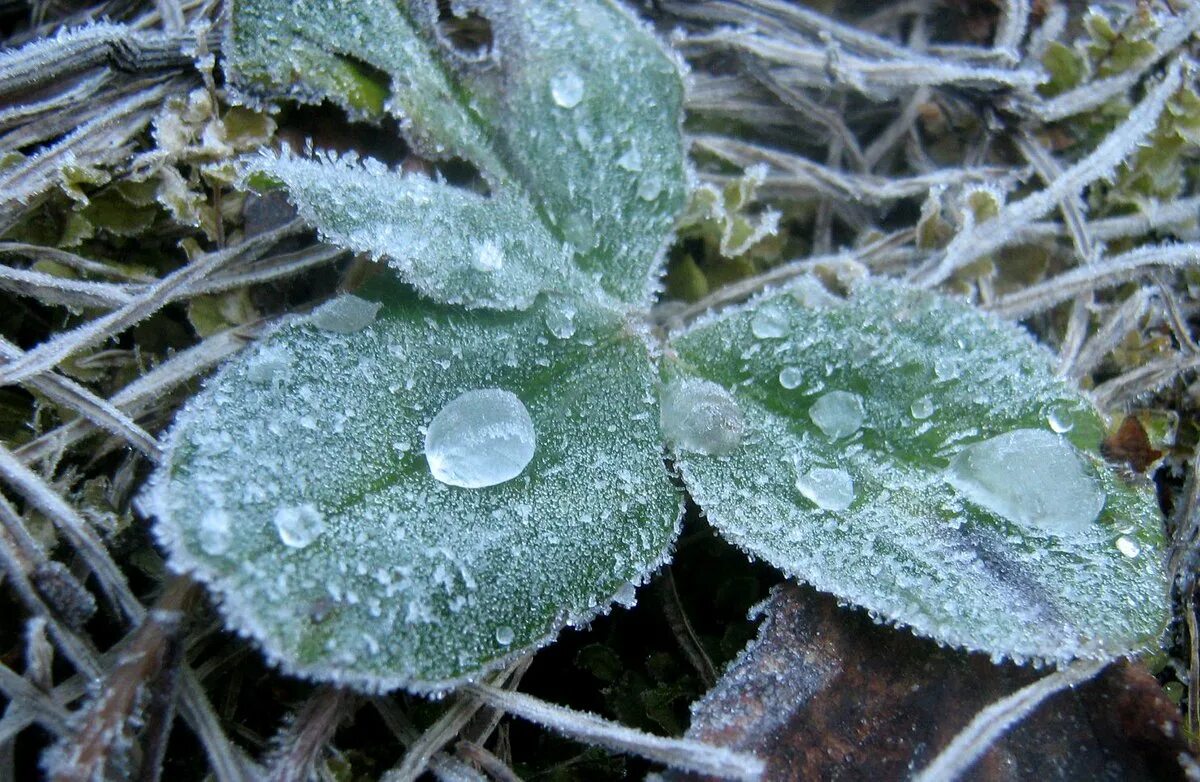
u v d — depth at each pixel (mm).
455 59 54
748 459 51
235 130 56
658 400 52
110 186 55
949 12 71
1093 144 67
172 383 52
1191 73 64
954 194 66
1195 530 55
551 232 54
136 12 62
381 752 50
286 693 51
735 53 67
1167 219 65
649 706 52
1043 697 47
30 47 54
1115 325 61
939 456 51
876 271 64
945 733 47
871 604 47
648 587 55
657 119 55
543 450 49
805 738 47
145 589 50
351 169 50
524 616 45
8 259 54
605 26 55
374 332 49
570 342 52
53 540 48
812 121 69
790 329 54
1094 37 66
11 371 49
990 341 53
